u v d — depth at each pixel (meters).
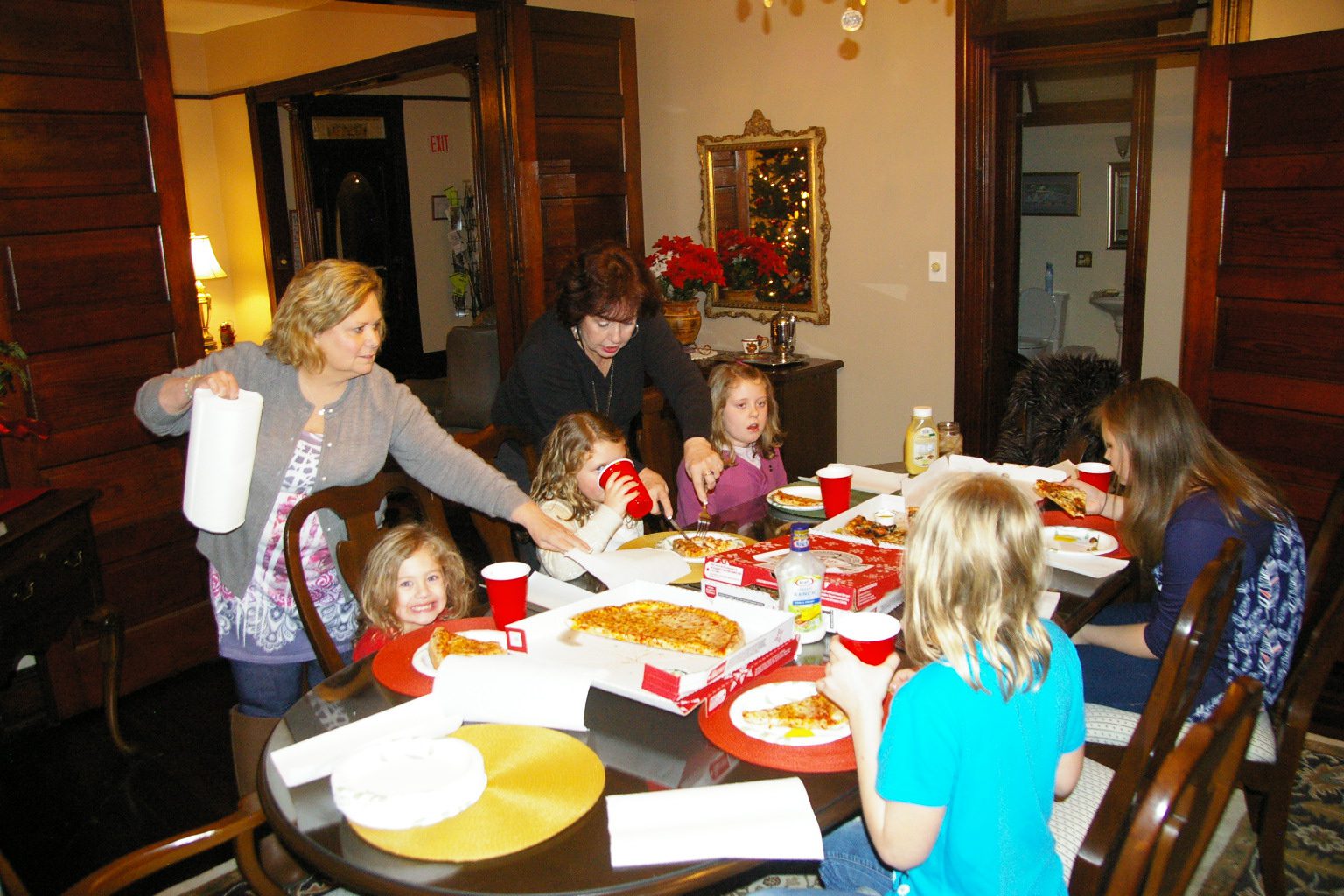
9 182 2.84
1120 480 2.11
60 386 3.01
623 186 4.75
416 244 8.37
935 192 4.07
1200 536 1.86
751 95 4.58
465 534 4.72
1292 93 3.06
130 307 3.14
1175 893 1.21
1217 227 3.31
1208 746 1.06
